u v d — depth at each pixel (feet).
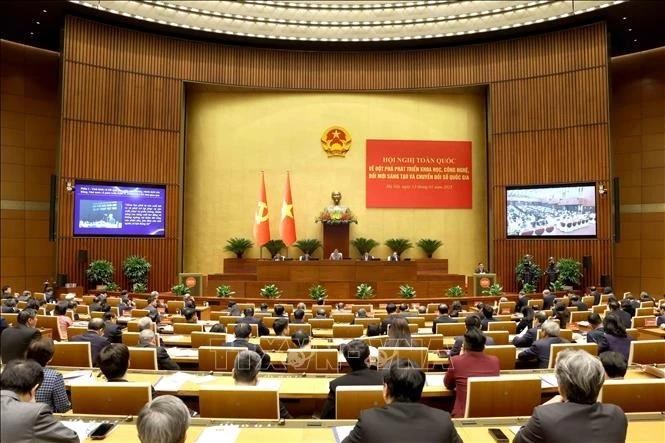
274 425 9.88
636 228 57.82
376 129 61.41
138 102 55.52
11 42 56.70
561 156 54.39
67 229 51.26
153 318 27.81
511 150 56.80
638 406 10.55
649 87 57.98
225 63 59.36
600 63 53.01
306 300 44.91
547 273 51.39
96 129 53.21
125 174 54.29
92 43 53.36
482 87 59.57
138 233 54.60
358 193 60.95
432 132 61.46
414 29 57.57
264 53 60.44
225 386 10.85
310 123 61.36
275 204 60.64
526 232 55.42
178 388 12.73
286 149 61.21
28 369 8.90
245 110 61.36
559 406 7.72
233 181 60.70
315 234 60.70
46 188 57.62
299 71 60.80
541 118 55.57
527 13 53.98
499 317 32.14
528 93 56.39
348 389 10.79
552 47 55.57
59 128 51.47
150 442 6.51
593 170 52.65
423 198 60.95
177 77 57.57
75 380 13.32
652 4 49.19
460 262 60.59
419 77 60.29
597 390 7.74
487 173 61.11
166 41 57.31
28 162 56.65
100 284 50.90
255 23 57.16
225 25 56.70
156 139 56.18
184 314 27.63
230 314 30.66
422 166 61.21
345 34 58.44
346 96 61.67
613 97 60.08
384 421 7.64
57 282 49.57
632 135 58.65
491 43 58.34
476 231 60.85
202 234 60.08
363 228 60.70
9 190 55.36
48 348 12.48
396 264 49.34
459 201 61.00
